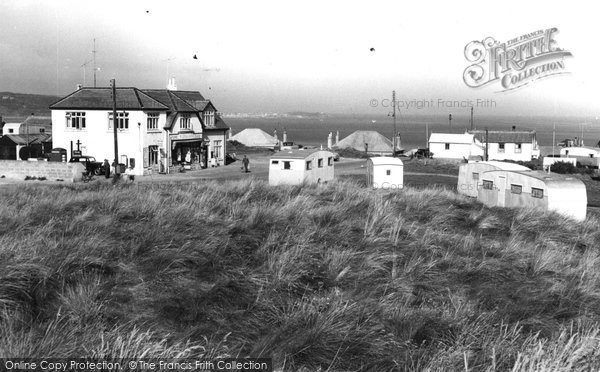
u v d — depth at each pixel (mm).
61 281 7453
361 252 10008
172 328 6855
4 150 69562
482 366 6434
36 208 11664
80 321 6469
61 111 58719
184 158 64562
